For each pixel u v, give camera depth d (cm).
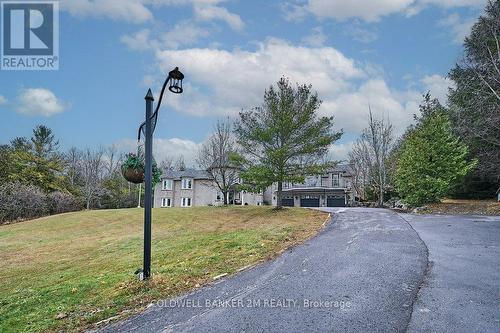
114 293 514
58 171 3984
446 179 1912
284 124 1844
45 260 1067
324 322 378
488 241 857
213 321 390
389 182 3444
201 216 2050
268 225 1393
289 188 4078
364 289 490
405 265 623
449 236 937
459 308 413
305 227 1207
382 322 376
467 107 2194
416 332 350
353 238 923
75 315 439
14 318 464
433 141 1972
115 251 1088
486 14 2156
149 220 571
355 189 4138
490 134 2114
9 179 3375
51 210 3128
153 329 374
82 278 690
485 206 1753
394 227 1130
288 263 655
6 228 2069
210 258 720
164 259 772
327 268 611
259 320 388
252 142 1928
